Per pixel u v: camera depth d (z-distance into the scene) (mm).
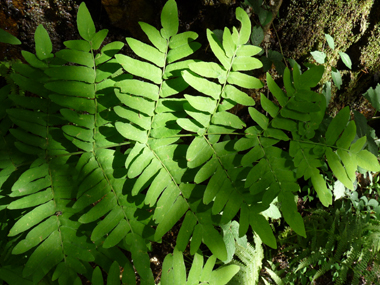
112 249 324
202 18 451
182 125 322
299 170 323
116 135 339
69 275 301
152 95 316
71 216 322
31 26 404
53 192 318
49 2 398
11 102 334
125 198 321
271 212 485
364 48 577
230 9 449
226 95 323
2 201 327
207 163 322
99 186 318
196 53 474
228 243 446
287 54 541
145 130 328
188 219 313
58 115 333
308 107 325
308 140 333
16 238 328
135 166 312
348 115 327
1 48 400
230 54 315
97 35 312
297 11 501
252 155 324
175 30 310
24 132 320
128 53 458
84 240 317
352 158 324
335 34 544
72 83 314
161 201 312
